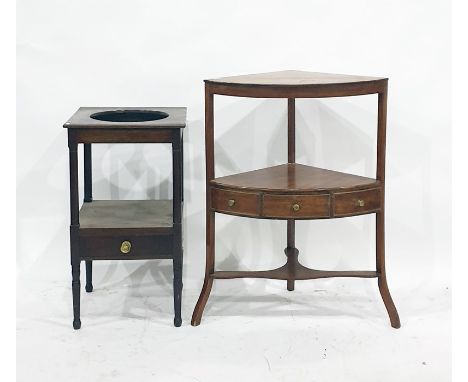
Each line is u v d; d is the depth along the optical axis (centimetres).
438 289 348
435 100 348
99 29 342
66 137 349
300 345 296
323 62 346
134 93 347
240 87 296
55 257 357
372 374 273
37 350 291
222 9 342
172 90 347
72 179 297
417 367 278
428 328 311
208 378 270
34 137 348
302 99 349
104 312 326
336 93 294
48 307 330
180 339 301
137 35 343
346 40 344
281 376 271
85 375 272
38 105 346
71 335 304
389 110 349
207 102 307
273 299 341
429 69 345
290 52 345
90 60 344
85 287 350
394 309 311
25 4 339
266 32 344
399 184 354
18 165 350
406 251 359
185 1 341
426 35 343
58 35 341
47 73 344
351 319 320
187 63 345
